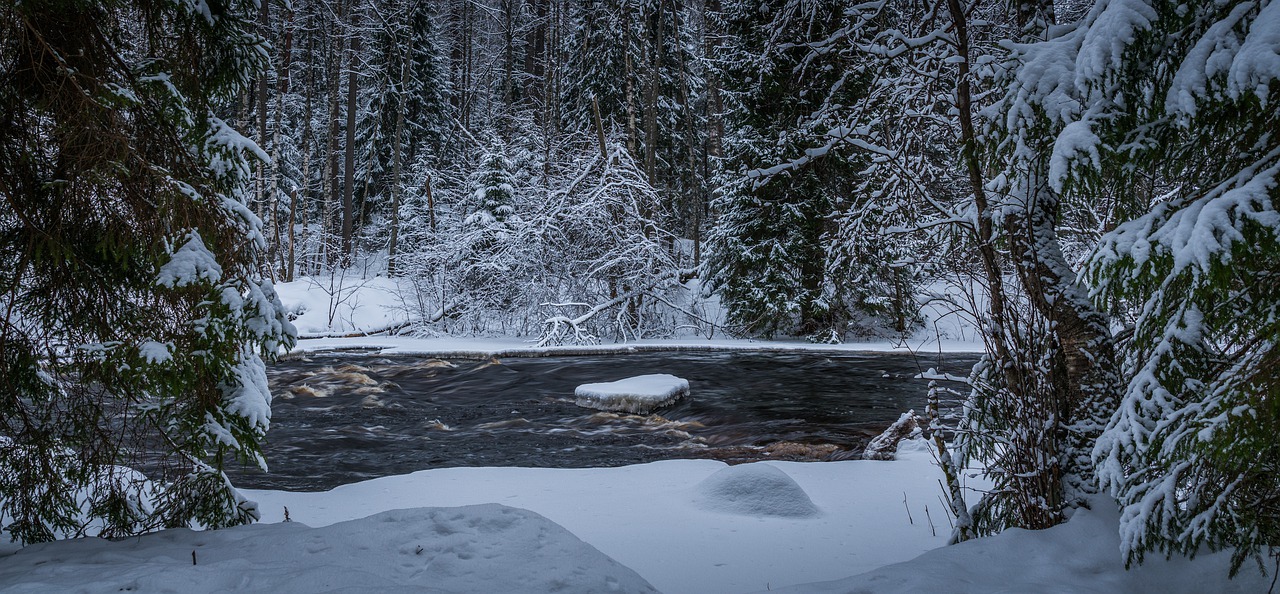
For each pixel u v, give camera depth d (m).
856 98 9.28
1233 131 3.24
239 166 4.83
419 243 27.08
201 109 4.74
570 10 36.69
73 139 3.87
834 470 7.26
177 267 3.99
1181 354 3.36
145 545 3.84
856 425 10.53
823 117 6.80
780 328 23.19
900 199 5.64
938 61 5.16
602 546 4.95
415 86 35.28
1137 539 3.22
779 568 4.46
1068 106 3.55
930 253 5.20
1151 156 3.44
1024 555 3.60
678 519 5.59
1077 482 4.07
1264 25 2.83
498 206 27.61
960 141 5.11
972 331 21.39
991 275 4.36
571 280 22.80
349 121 32.19
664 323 24.34
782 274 21.77
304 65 36.00
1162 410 3.31
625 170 23.39
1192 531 3.20
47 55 4.03
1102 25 3.39
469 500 6.32
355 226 37.09
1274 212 2.73
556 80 35.12
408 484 6.98
